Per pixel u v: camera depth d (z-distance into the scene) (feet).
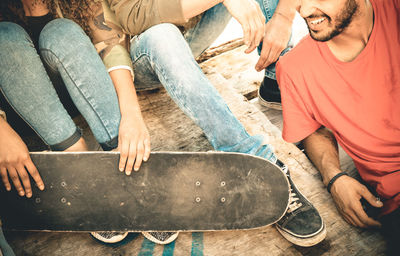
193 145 5.64
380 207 4.37
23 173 3.75
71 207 3.99
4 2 4.03
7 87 3.67
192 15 4.45
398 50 3.85
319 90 4.42
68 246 4.44
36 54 3.85
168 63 4.15
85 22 4.28
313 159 4.95
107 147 4.21
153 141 5.73
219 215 4.11
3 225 4.03
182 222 4.11
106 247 4.40
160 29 4.32
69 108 5.33
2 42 3.58
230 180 4.00
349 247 4.24
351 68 4.07
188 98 4.15
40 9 4.17
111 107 4.04
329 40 4.00
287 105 4.82
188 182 3.97
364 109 4.23
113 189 3.95
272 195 4.08
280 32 4.99
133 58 4.83
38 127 3.93
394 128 4.19
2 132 3.64
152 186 3.96
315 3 3.61
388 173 4.33
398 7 3.76
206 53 7.99
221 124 4.20
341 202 4.43
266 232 4.45
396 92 4.00
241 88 7.22
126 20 4.50
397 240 4.21
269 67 6.00
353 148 4.60
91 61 3.92
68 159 3.82
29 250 4.42
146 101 6.49
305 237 4.17
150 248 4.36
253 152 4.23
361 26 3.78
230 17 5.70
